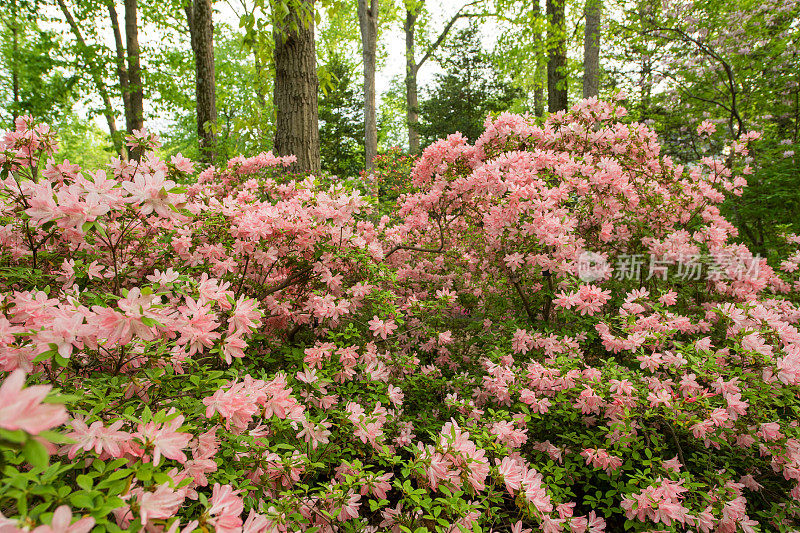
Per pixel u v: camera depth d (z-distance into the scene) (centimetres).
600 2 890
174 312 158
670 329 271
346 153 2106
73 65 1073
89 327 126
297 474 176
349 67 2050
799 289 464
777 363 245
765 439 239
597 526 202
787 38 762
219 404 139
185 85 1209
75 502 91
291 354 279
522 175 330
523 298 370
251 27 371
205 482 138
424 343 374
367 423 208
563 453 269
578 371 259
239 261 278
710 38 852
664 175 424
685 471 230
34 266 203
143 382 156
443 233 457
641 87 1102
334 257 291
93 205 146
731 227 425
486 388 290
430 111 1655
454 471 175
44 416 64
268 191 396
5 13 1041
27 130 237
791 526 238
